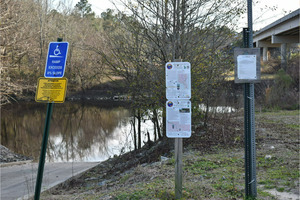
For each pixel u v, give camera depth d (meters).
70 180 10.70
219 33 11.21
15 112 36.81
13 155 17.41
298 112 21.23
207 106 13.24
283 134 12.85
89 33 38.00
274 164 8.02
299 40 32.97
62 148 19.42
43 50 36.94
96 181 10.64
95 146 18.97
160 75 11.23
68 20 44.44
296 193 5.63
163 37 10.83
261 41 42.19
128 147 16.69
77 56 38.91
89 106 39.31
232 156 9.34
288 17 28.30
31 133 25.52
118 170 12.02
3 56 22.27
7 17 23.09
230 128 13.75
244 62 5.12
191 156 9.80
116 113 32.56
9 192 9.05
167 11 10.64
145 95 12.45
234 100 16.19
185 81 5.14
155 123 15.74
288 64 28.50
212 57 11.18
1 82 22.58
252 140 5.30
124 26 12.05
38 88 4.83
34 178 10.98
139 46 12.22
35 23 38.91
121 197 6.04
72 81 42.38
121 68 12.88
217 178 6.92
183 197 5.55
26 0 37.16
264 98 25.16
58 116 34.12
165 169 8.24
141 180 7.67
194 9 10.65
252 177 5.33
